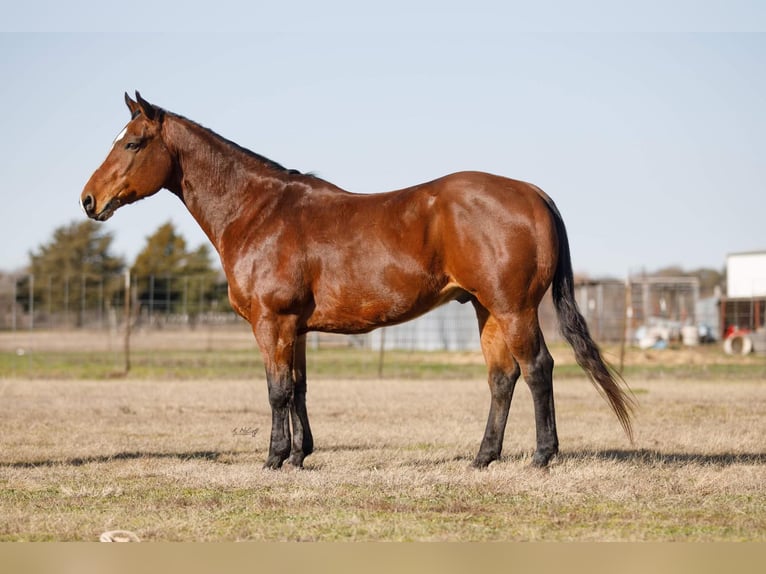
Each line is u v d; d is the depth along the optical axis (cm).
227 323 5150
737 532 676
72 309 5725
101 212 981
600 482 841
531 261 858
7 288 5691
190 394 1897
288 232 925
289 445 941
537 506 763
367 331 936
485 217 858
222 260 971
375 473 901
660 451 1091
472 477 873
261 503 775
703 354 3584
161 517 722
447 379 2408
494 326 935
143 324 5234
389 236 888
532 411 1600
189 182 980
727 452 1076
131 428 1336
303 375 983
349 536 664
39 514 733
